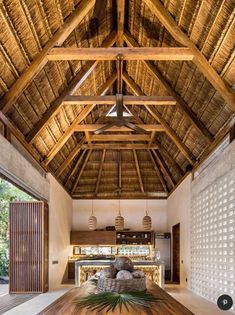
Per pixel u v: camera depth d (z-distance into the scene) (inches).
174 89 298.2
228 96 225.3
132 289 123.4
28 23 205.0
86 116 387.2
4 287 408.8
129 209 530.9
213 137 294.0
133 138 433.1
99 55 233.6
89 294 125.2
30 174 290.8
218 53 214.5
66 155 417.4
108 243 503.8
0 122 222.2
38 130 292.2
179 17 223.1
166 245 508.4
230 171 243.8
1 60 203.5
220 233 266.1
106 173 527.5
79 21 236.5
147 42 285.4
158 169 513.0
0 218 533.3
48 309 102.6
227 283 247.1
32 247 344.2
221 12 194.5
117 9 260.7
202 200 325.7
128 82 363.9
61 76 276.7
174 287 394.6
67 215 487.5
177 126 343.0
